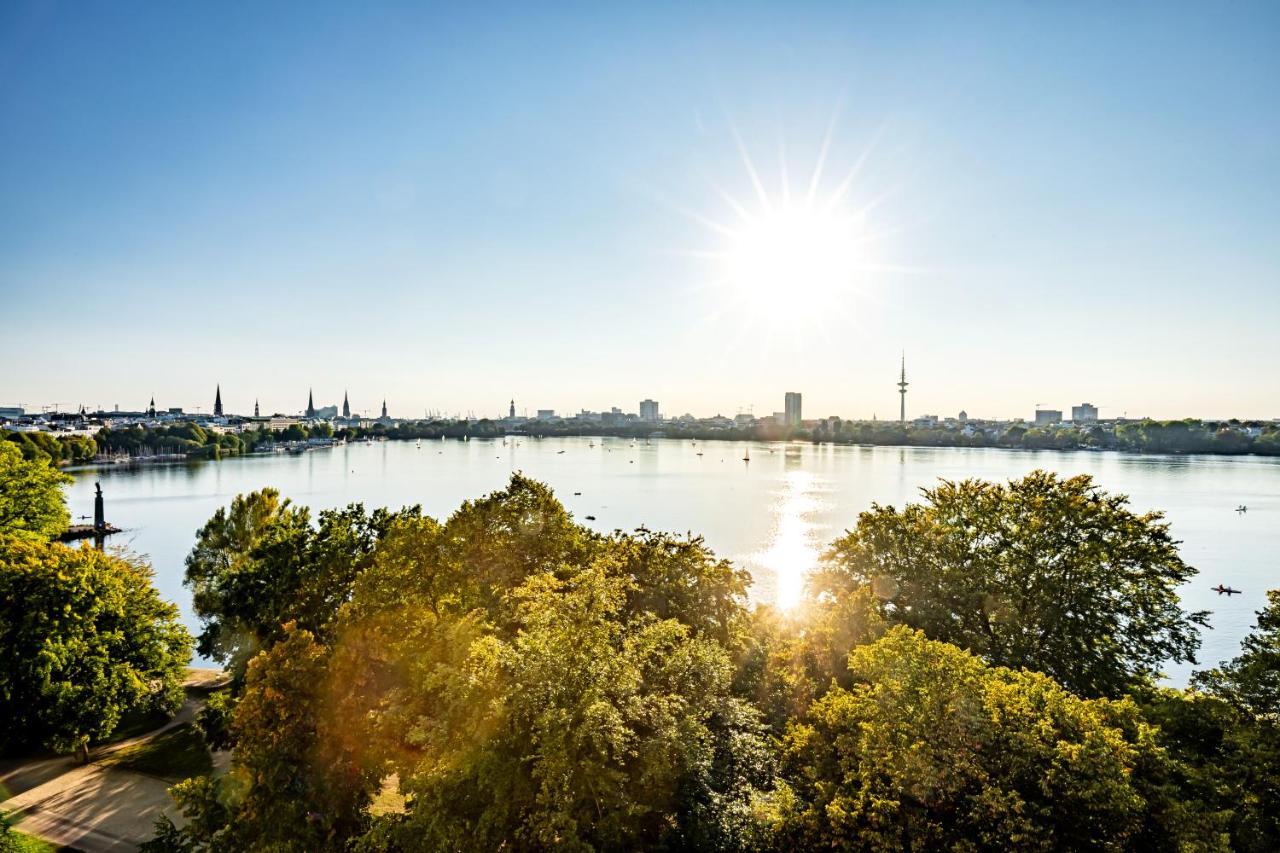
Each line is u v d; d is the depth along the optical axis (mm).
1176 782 21062
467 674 23250
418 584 31578
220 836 24234
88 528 115438
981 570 37156
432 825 20516
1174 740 23266
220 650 45625
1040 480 39531
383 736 25484
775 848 20641
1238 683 24406
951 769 19141
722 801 21750
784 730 28562
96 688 36750
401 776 24547
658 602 37688
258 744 23859
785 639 37969
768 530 118000
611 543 44375
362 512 44719
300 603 37125
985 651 34500
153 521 130125
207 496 168375
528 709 21797
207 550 50156
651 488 184750
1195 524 118562
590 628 23125
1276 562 91875
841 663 31188
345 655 26203
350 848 23328
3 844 28453
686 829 21250
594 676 21938
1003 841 17812
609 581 26203
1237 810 19750
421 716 25062
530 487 40469
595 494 170125
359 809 25078
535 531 38719
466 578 34062
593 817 21234
